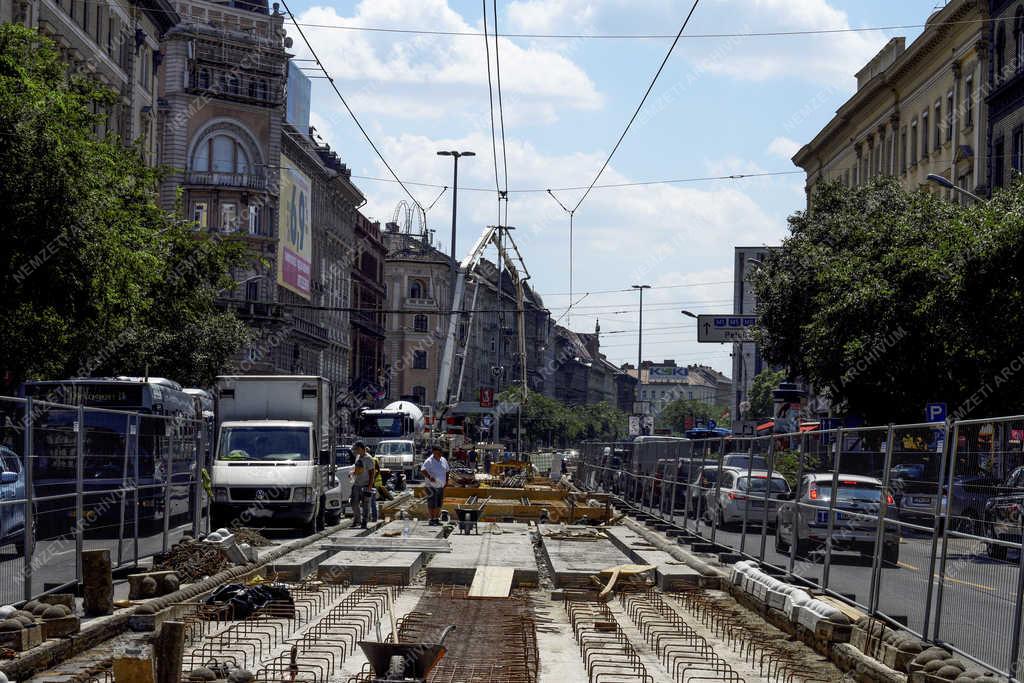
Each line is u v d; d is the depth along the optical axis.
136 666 9.56
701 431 82.31
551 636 14.75
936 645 12.65
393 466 66.94
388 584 20.61
